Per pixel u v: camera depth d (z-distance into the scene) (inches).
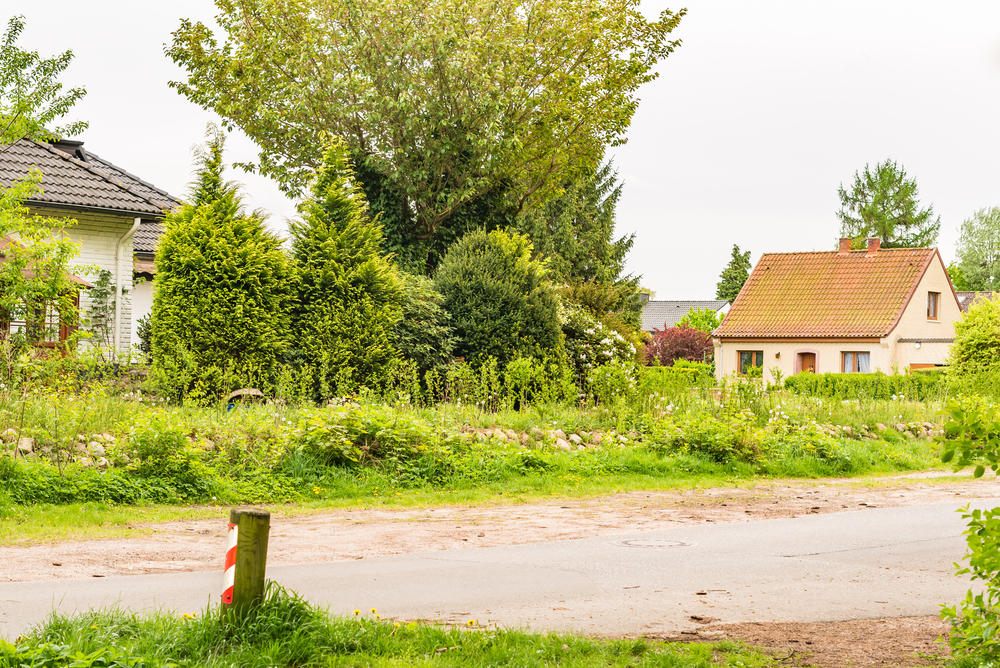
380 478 547.2
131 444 493.0
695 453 683.4
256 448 539.2
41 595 274.7
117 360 754.8
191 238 760.3
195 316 746.2
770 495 574.9
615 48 1311.5
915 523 470.9
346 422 572.7
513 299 926.4
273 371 763.4
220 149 807.1
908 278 1969.7
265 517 225.9
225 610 223.6
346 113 1176.2
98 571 317.1
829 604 296.8
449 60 1136.8
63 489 448.1
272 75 1207.6
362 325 812.0
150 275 1190.3
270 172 1229.1
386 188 1183.6
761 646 243.4
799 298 2030.0
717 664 225.5
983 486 640.4
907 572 349.7
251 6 1213.7
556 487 572.4
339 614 261.0
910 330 1924.2
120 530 398.3
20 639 206.8
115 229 969.5
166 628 220.5
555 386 786.2
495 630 247.9
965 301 2760.8
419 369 867.4
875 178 3408.0
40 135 722.2
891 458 767.1
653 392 781.9
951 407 198.5
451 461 581.3
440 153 1175.6
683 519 476.4
